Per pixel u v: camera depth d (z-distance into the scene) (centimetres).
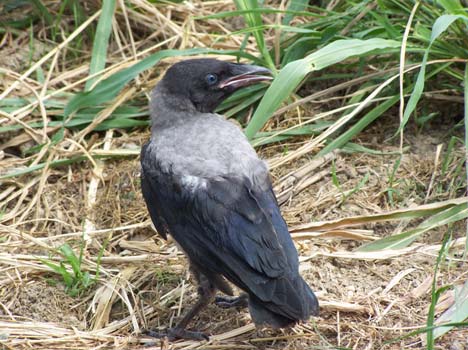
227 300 1073
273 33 1380
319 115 1239
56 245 1156
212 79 1090
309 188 1203
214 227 958
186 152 1023
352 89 1306
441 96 1252
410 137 1245
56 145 1266
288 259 941
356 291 1043
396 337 973
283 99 1134
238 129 1060
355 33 1294
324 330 995
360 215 1158
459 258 1071
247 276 929
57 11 1462
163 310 1055
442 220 1098
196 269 1014
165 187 1009
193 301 1069
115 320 1052
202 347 988
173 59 1364
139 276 1098
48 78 1331
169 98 1085
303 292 922
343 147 1237
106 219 1196
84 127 1305
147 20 1423
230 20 1430
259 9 1239
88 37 1434
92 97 1277
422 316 999
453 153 1207
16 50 1407
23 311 1056
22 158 1270
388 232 1138
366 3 1260
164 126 1081
